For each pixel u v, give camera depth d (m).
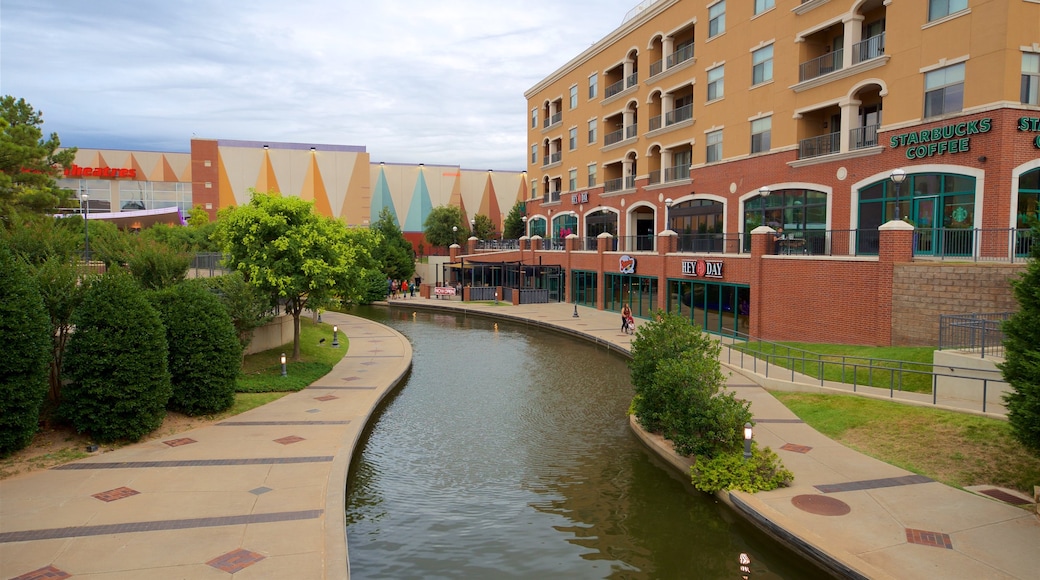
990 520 9.59
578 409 18.36
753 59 31.94
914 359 17.94
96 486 11.20
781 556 9.52
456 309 46.97
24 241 19.03
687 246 38.09
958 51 21.58
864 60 25.64
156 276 19.42
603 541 10.29
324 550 8.88
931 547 8.76
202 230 45.75
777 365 21.31
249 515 10.05
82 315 13.59
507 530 10.70
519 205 75.94
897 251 20.36
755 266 26.45
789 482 11.28
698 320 32.00
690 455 13.12
